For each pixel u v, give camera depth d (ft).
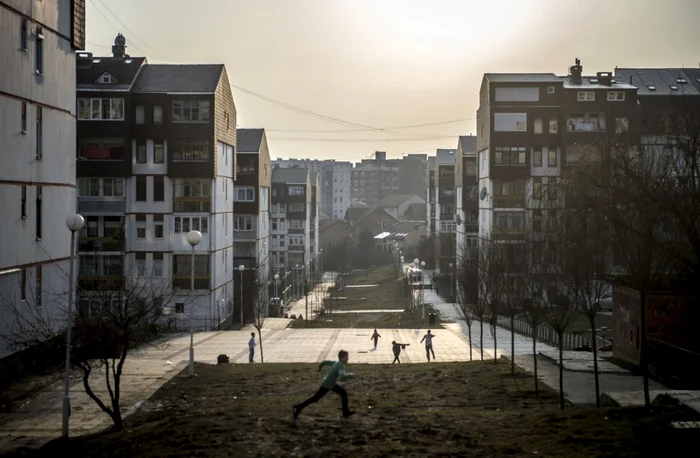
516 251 152.56
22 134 103.14
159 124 193.98
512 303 129.39
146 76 200.64
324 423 58.95
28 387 95.86
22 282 103.09
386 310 265.13
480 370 103.24
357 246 499.92
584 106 219.82
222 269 210.79
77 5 122.72
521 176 222.89
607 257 88.12
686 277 83.76
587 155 108.88
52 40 113.60
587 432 52.75
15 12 100.63
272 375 103.14
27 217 104.78
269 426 58.08
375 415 63.36
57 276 115.14
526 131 222.69
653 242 59.67
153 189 195.83
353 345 156.04
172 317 188.44
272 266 315.17
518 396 80.74
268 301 263.49
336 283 339.16
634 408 58.95
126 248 194.49
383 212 580.71
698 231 60.23
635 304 101.40
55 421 79.71
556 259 94.48
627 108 220.23
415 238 467.93
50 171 112.98
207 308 196.85
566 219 86.99
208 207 196.44
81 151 194.70
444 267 336.90
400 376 98.99
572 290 83.35
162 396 91.04
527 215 206.49
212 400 84.99
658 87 243.81
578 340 146.20
